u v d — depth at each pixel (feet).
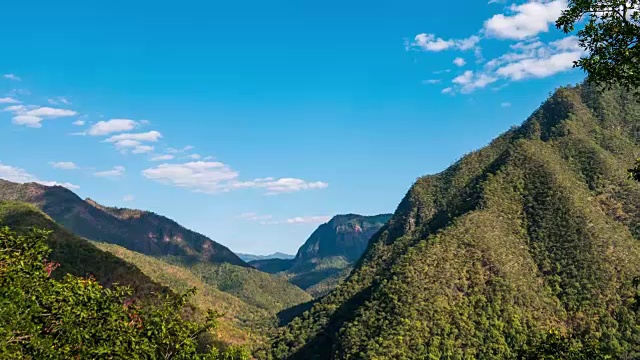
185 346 83.25
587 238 491.72
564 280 461.78
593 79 68.33
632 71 64.54
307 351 570.46
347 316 559.79
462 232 536.83
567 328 412.77
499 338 400.67
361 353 410.72
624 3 63.82
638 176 68.23
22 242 78.18
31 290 71.41
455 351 394.93
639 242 499.10
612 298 422.82
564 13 67.82
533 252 508.94
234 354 89.71
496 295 442.91
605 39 66.08
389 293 478.18
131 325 81.05
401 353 391.65
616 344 376.89
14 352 64.08
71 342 71.26
